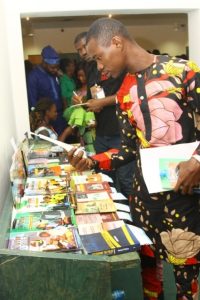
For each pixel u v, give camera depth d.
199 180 1.44
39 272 1.12
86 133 3.29
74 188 2.03
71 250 1.30
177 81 1.44
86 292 1.13
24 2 2.86
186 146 1.48
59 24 8.85
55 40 9.22
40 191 1.99
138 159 1.63
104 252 1.27
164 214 1.56
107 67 1.51
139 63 1.48
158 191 1.46
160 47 9.93
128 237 1.38
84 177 2.22
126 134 1.67
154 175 1.47
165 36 9.85
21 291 1.13
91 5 2.96
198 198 1.55
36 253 1.12
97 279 1.12
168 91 1.44
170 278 2.26
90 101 3.01
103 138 3.09
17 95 2.98
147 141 1.52
